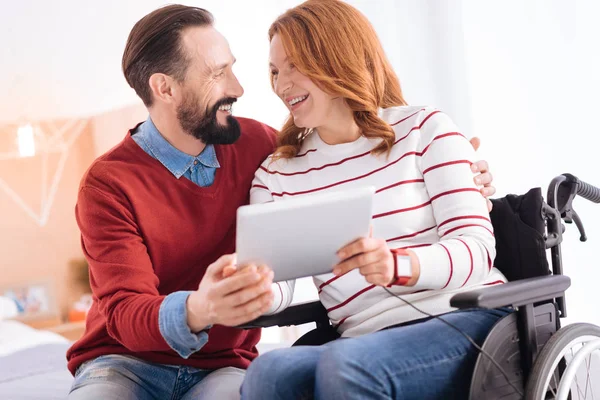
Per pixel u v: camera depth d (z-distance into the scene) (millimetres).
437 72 2748
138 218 1584
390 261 1280
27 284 3160
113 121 3285
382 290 1447
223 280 1225
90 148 3260
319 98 1538
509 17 2562
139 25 1705
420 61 2787
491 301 1164
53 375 2186
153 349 1414
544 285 1294
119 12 3262
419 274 1311
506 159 2598
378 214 1483
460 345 1256
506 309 1383
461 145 1496
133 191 1596
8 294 3129
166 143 1656
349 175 1545
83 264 3258
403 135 1526
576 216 1598
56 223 3221
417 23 2787
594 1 2395
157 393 1570
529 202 1501
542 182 2525
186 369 1588
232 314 1253
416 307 1398
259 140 1781
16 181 3156
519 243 1514
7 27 3109
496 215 1547
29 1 3135
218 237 1662
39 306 3170
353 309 1485
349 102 1526
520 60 2549
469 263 1357
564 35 2453
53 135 3207
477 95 2656
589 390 1967
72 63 3213
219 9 3270
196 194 1644
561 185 1575
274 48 1566
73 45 3211
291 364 1242
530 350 1289
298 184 1599
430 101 2771
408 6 2805
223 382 1515
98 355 1597
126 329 1416
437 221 1471
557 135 2486
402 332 1262
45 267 3195
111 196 1583
